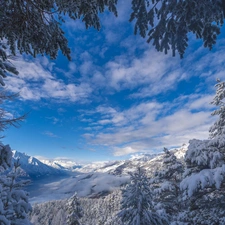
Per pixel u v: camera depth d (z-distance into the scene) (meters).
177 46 5.39
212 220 6.56
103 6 4.03
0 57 3.93
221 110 11.63
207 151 7.66
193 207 7.68
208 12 4.05
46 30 3.50
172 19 4.80
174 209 11.88
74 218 24.47
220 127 11.28
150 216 9.84
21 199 5.90
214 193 7.59
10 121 3.55
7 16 3.09
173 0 4.39
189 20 4.32
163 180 13.12
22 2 3.03
